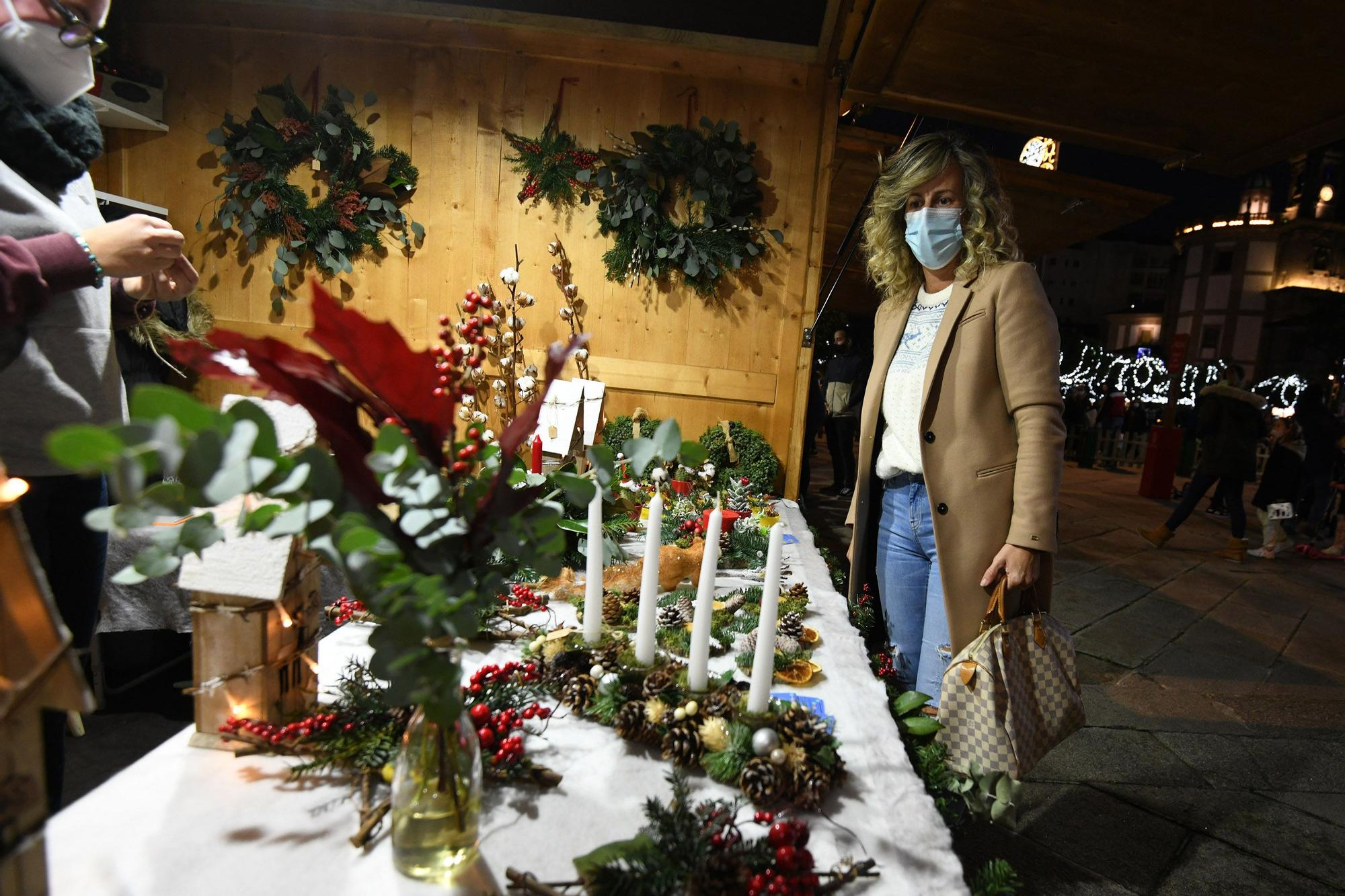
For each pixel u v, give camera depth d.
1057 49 2.59
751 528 2.39
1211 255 32.84
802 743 1.00
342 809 0.87
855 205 6.08
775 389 3.37
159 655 2.41
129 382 2.43
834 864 0.86
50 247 1.12
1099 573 5.04
